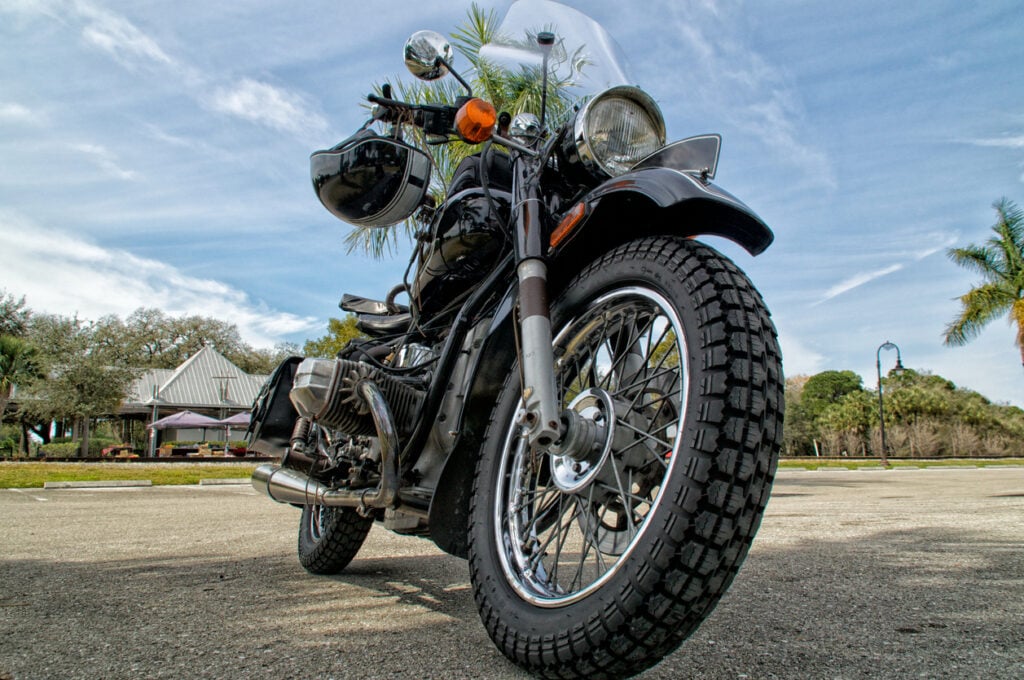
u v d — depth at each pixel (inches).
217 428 1706.4
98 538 155.9
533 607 56.0
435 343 93.8
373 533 167.2
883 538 151.7
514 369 69.0
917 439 1609.3
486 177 77.8
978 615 77.9
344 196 83.7
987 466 1041.5
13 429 1713.8
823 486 444.5
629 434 58.7
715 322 50.1
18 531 170.4
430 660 59.9
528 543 64.1
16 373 1416.1
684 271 54.7
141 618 77.4
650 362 70.2
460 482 70.8
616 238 66.7
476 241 80.6
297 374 79.0
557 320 67.4
